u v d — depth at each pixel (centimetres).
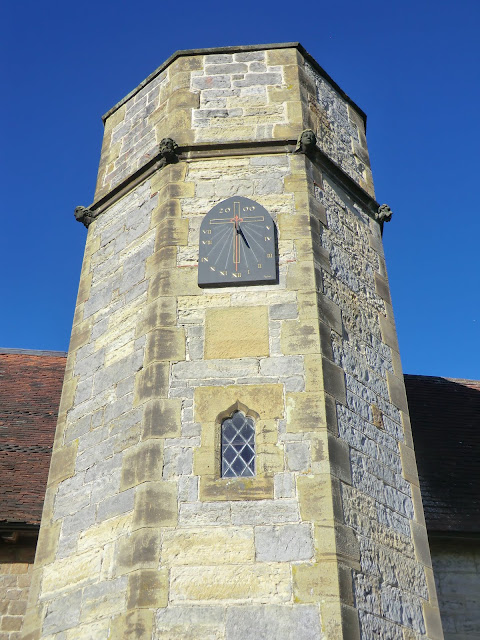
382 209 902
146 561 582
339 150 900
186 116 862
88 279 842
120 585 592
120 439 674
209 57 912
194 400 657
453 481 927
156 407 655
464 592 837
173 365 679
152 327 709
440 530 839
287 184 796
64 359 1230
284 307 705
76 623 611
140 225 817
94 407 727
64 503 692
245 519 595
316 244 757
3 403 1049
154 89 937
